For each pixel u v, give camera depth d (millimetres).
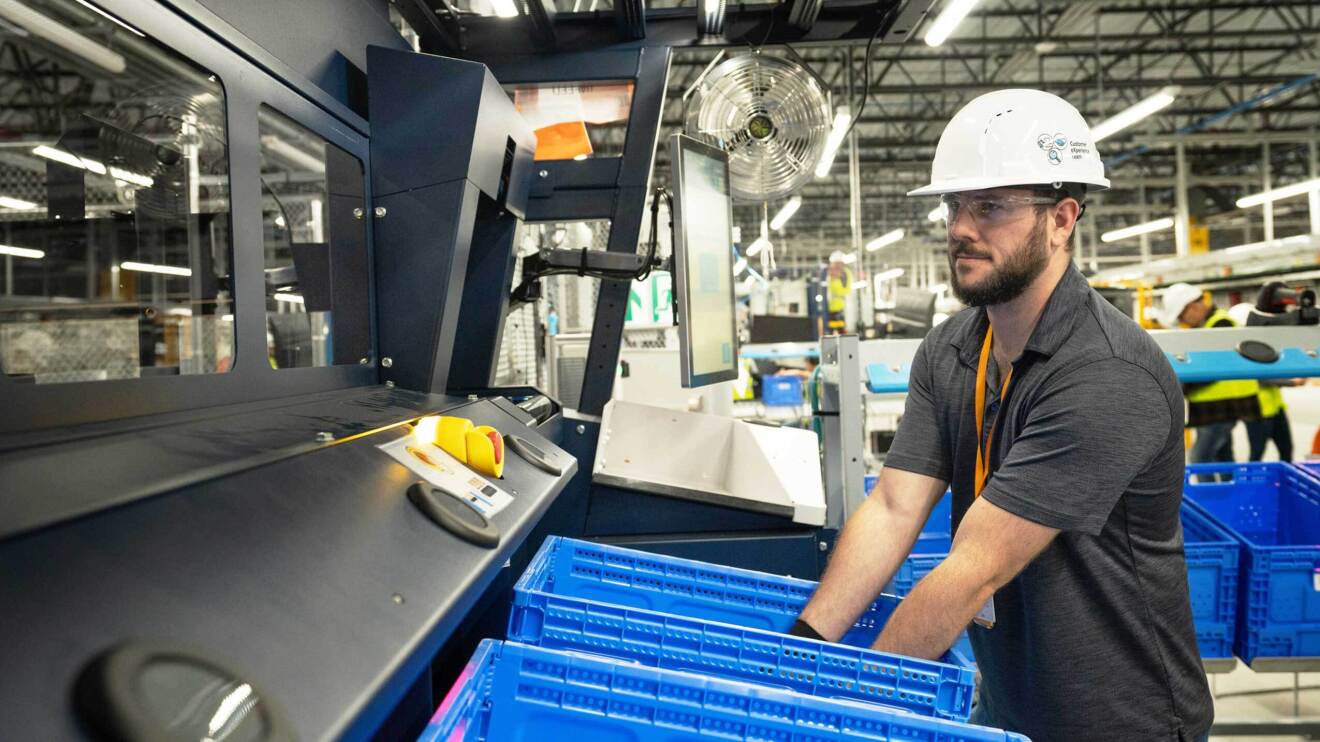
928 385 1385
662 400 4293
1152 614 1147
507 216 2031
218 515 602
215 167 1275
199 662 448
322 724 469
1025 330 1182
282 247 1803
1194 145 16312
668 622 966
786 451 2211
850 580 1260
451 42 2258
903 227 23703
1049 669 1177
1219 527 2246
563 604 981
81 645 412
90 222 1192
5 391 698
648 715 774
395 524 762
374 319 1549
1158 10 10273
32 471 554
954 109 14945
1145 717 1158
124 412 846
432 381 1572
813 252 25797
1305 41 11242
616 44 2277
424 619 634
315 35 1379
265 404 1087
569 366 4293
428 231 1533
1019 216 1098
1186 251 14523
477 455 1056
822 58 11344
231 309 1064
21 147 1148
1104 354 1081
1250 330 2617
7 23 958
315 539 653
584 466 2053
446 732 663
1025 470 1077
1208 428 4648
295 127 1303
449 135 1511
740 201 2525
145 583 486
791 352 6359
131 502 555
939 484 1361
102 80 1136
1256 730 2447
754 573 1285
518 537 930
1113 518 1132
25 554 444
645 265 2166
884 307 8156
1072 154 1104
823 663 933
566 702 778
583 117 2434
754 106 2373
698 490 2057
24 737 350
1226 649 2168
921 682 915
